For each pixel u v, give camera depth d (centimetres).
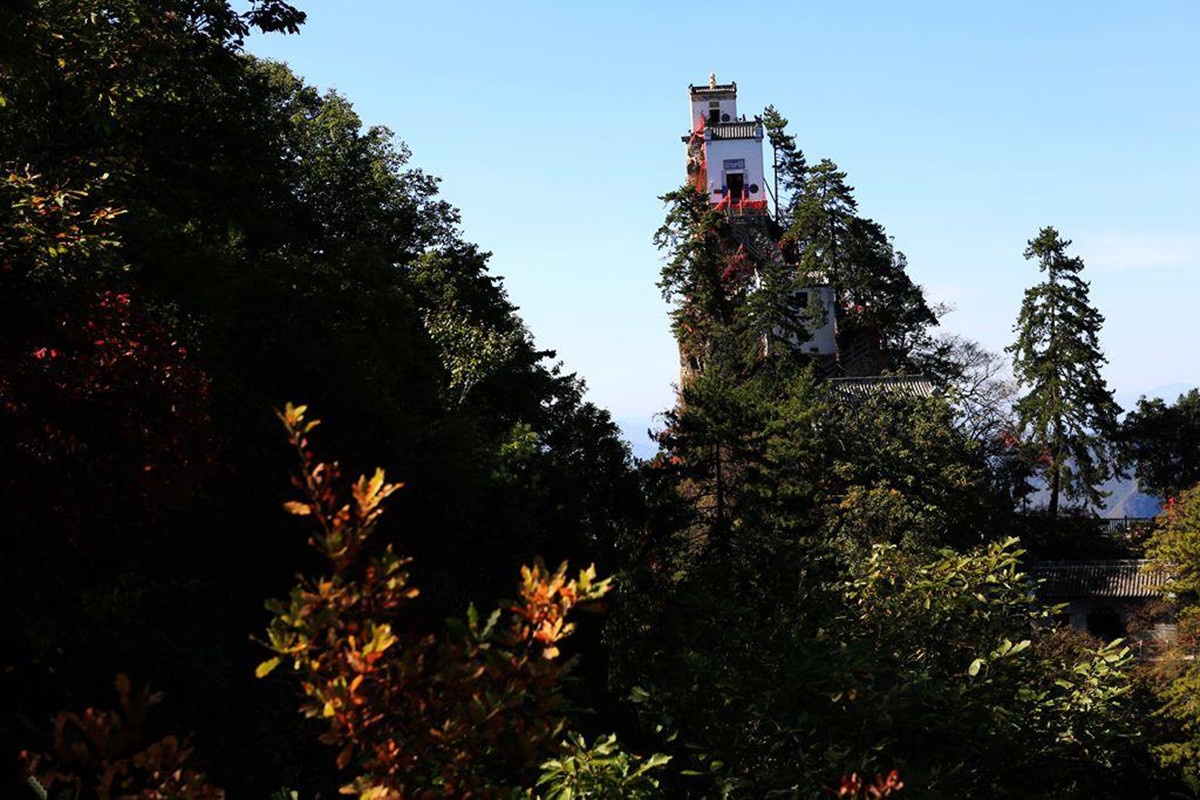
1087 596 6206
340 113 4303
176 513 1719
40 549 1288
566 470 3559
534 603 391
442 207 4741
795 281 8212
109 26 2188
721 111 9294
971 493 5425
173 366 1484
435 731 373
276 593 1956
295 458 2034
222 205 2758
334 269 2731
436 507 2303
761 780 1398
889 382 6469
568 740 959
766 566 2339
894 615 1975
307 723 1689
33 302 1361
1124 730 1762
